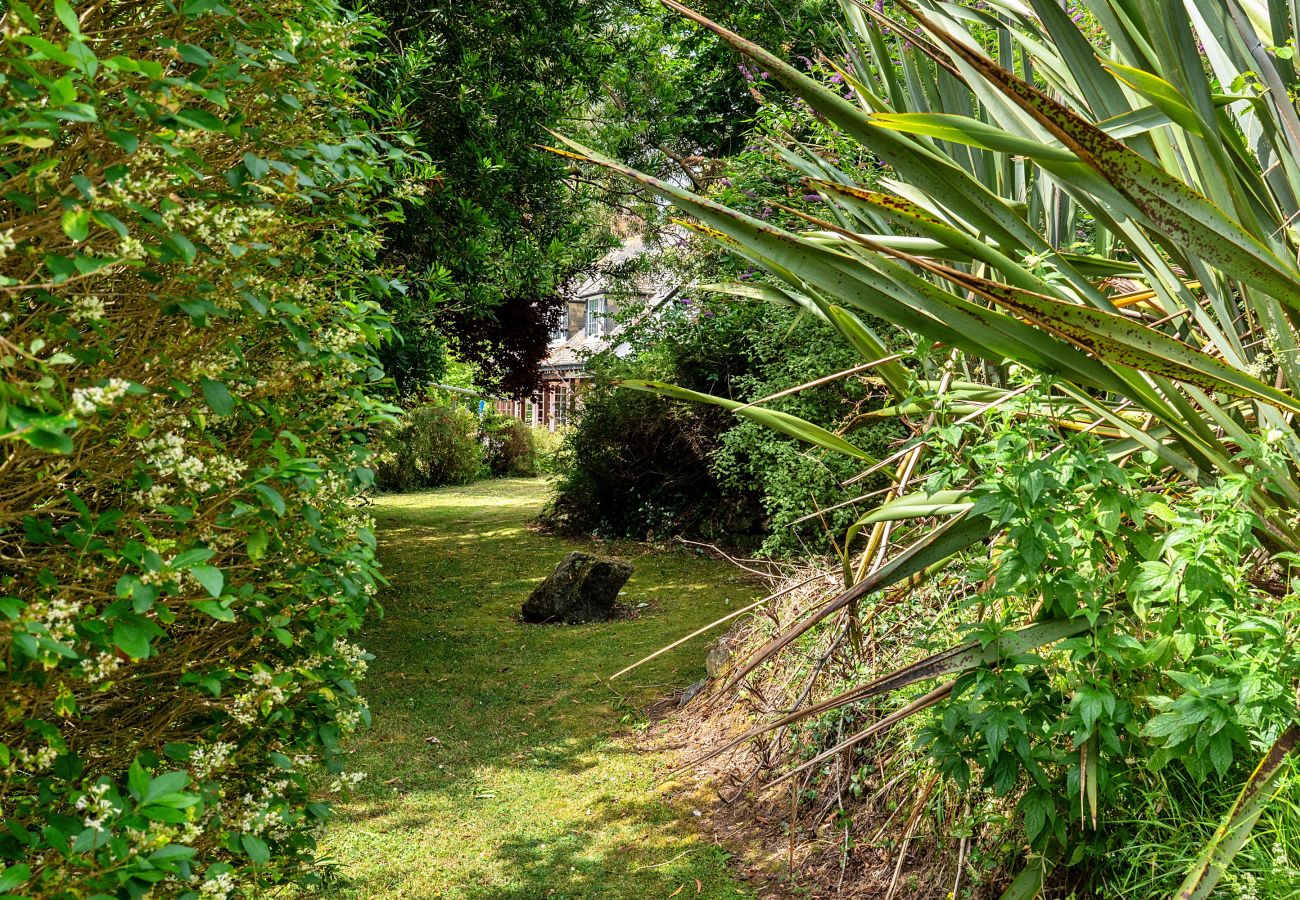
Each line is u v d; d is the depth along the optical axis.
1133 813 2.09
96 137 1.38
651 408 10.23
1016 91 1.50
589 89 7.35
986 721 1.99
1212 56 2.16
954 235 1.84
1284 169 2.01
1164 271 2.17
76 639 1.28
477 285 5.73
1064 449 1.98
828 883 2.86
